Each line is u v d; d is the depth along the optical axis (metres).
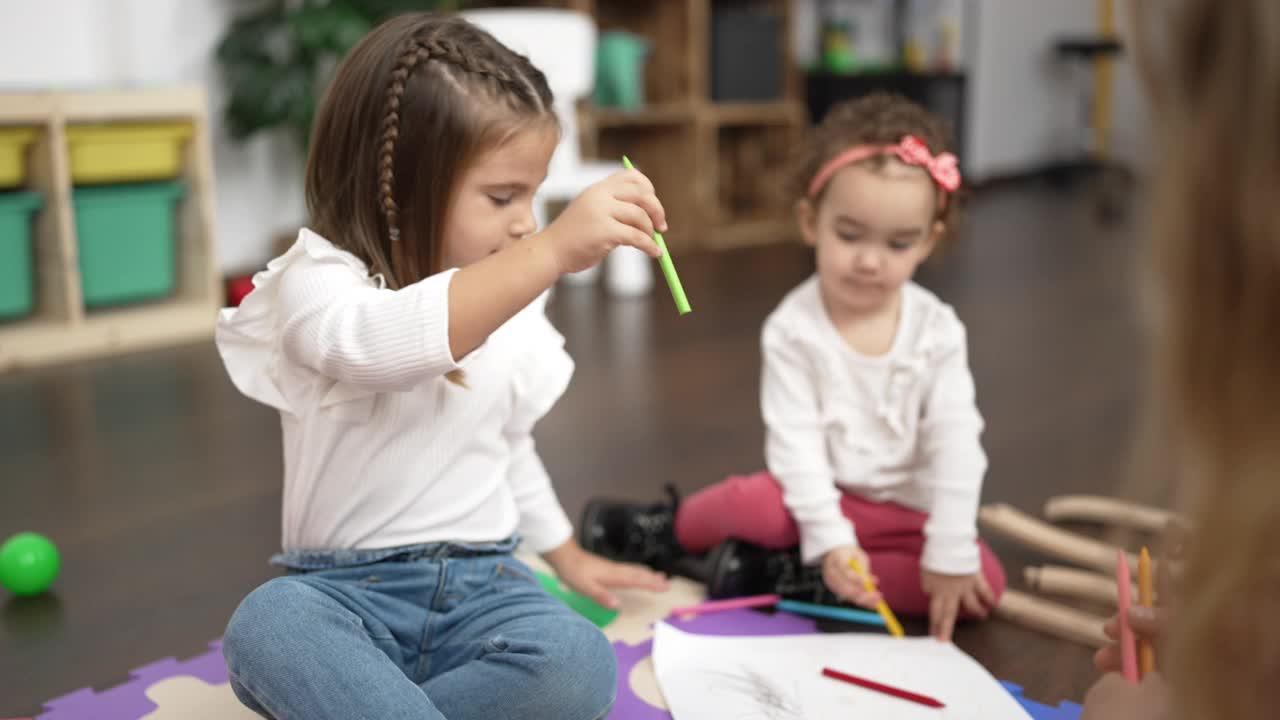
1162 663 0.53
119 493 1.46
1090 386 1.98
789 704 0.88
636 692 0.92
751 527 1.13
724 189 4.40
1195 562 0.43
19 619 1.09
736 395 1.93
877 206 1.06
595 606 1.10
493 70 0.82
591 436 1.69
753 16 4.10
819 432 1.13
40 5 2.66
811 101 4.64
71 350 2.29
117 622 1.08
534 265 0.75
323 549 0.86
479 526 0.89
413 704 0.73
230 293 2.66
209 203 2.51
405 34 0.84
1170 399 0.42
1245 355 0.40
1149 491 0.45
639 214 0.77
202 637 1.05
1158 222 0.41
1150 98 0.41
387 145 0.81
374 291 0.80
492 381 0.90
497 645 0.78
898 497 1.14
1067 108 6.55
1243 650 0.43
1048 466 1.54
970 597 1.06
